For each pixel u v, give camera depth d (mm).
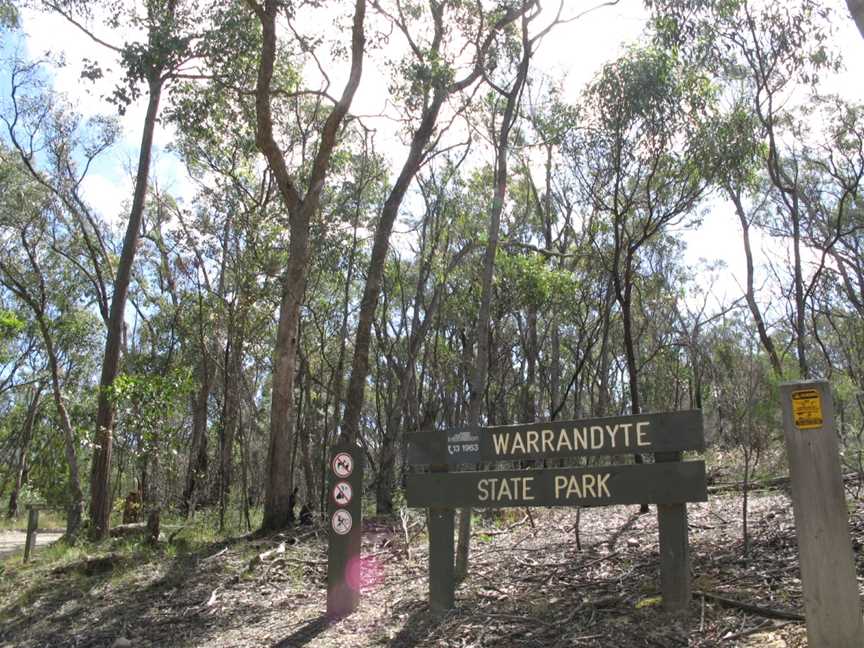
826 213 23812
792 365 11664
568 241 27656
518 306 23562
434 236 28344
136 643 8414
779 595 6121
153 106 17578
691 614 5973
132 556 12570
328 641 7125
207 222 22344
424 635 6711
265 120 14562
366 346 14969
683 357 32781
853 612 4219
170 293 27906
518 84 10633
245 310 21625
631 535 9836
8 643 9133
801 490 4398
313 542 12758
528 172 26375
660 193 13844
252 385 32844
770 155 15023
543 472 6746
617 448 6395
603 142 13594
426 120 15508
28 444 36906
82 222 23578
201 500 24297
